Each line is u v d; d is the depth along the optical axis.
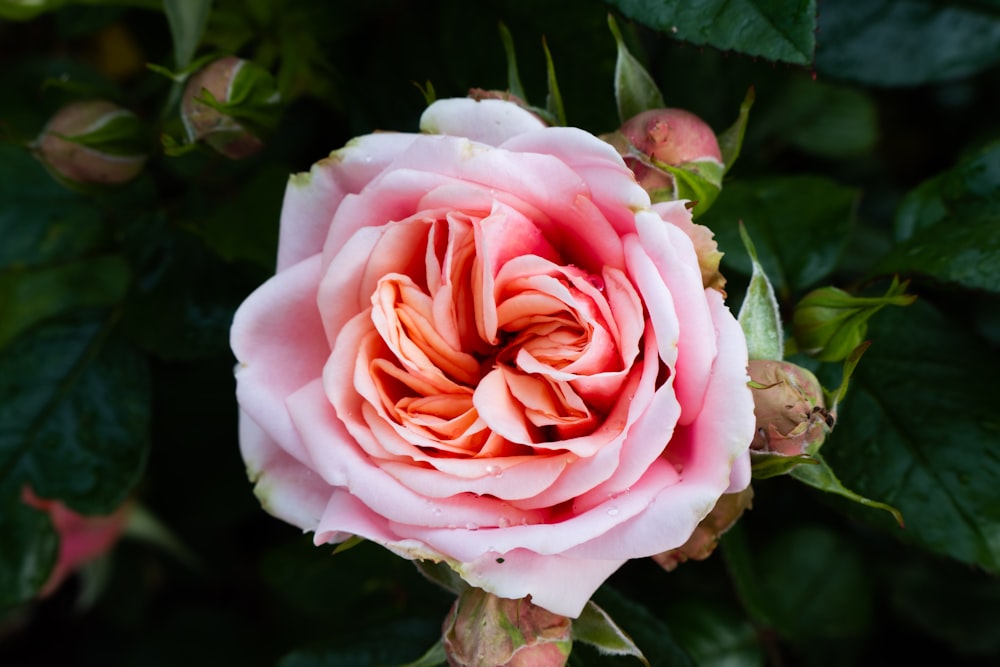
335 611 0.50
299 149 0.51
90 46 0.58
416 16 0.47
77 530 0.50
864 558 0.51
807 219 0.45
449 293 0.37
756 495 0.50
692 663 0.42
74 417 0.48
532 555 0.36
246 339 0.38
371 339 0.37
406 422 0.37
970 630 0.52
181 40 0.44
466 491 0.36
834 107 0.53
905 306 0.44
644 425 0.35
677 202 0.36
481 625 0.37
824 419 0.37
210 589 0.58
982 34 0.46
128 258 0.48
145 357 0.49
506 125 0.37
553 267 0.36
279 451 0.39
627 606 0.43
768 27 0.39
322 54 0.48
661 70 0.49
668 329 0.35
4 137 0.46
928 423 0.43
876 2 0.46
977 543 0.42
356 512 0.37
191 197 0.48
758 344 0.37
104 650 0.60
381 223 0.38
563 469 0.36
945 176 0.45
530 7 0.45
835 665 0.51
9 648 0.61
